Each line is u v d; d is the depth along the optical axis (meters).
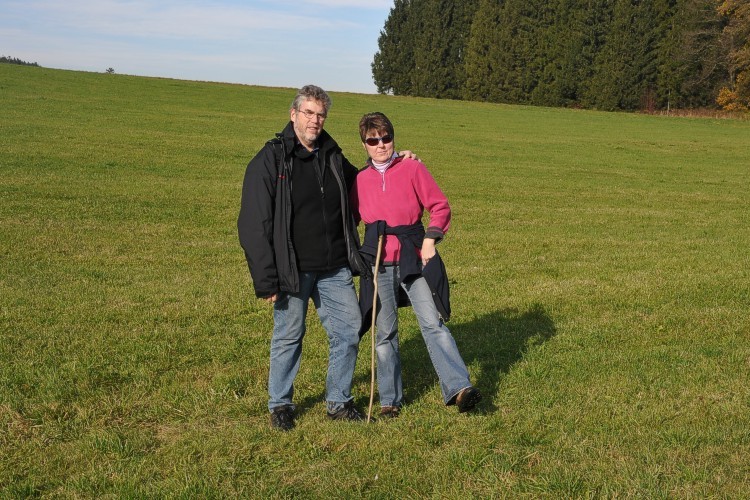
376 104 53.50
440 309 5.00
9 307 7.84
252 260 4.68
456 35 93.00
